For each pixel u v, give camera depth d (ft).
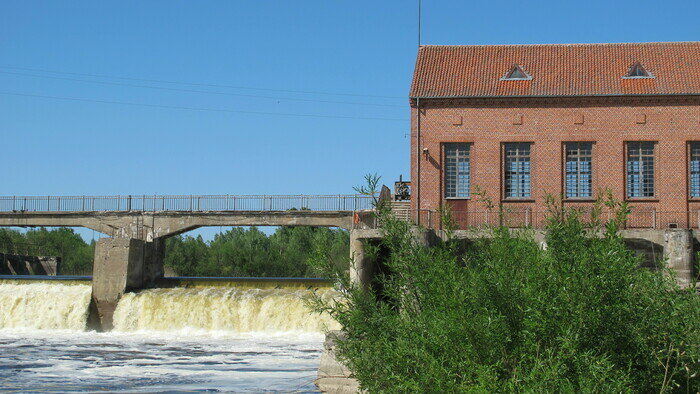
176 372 111.96
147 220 185.16
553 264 53.26
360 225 144.77
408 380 51.62
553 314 50.72
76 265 341.62
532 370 47.85
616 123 139.03
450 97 141.79
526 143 141.38
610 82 140.87
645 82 139.95
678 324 51.65
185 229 183.11
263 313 154.20
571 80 142.31
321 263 60.54
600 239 55.06
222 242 376.68
